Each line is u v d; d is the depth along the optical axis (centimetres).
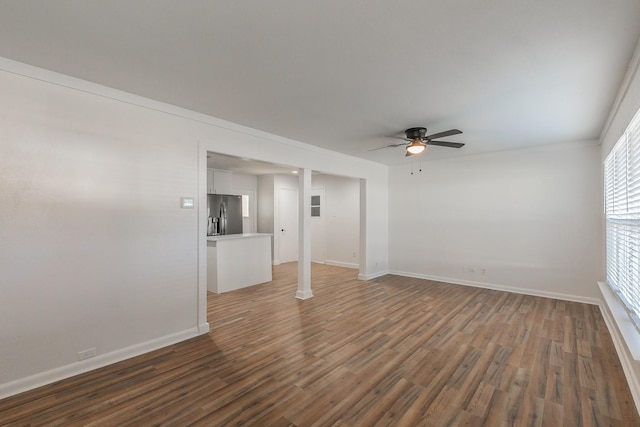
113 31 181
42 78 231
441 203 589
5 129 218
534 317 384
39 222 232
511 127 372
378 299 463
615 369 256
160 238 299
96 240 260
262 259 575
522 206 500
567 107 301
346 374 249
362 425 190
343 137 422
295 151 444
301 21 170
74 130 247
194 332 324
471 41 189
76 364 248
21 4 155
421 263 615
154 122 294
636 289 232
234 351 290
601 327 349
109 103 266
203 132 331
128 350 277
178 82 252
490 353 286
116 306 271
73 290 248
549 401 214
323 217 789
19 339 224
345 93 270
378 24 172
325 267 736
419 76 237
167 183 304
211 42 192
